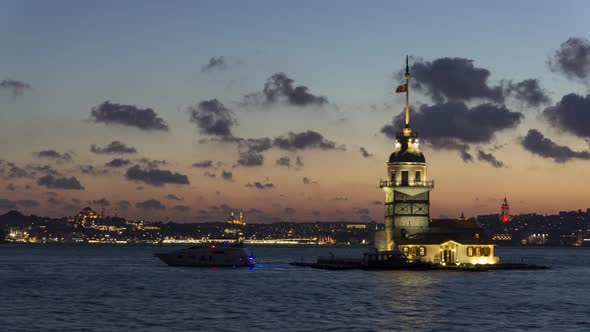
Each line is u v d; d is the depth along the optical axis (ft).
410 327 313.73
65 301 405.39
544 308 377.09
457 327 314.76
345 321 328.90
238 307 376.89
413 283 499.51
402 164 620.90
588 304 395.34
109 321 328.29
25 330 303.27
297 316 344.08
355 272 613.52
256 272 642.22
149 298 419.54
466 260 625.41
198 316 344.28
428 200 622.95
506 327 315.99
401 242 614.75
